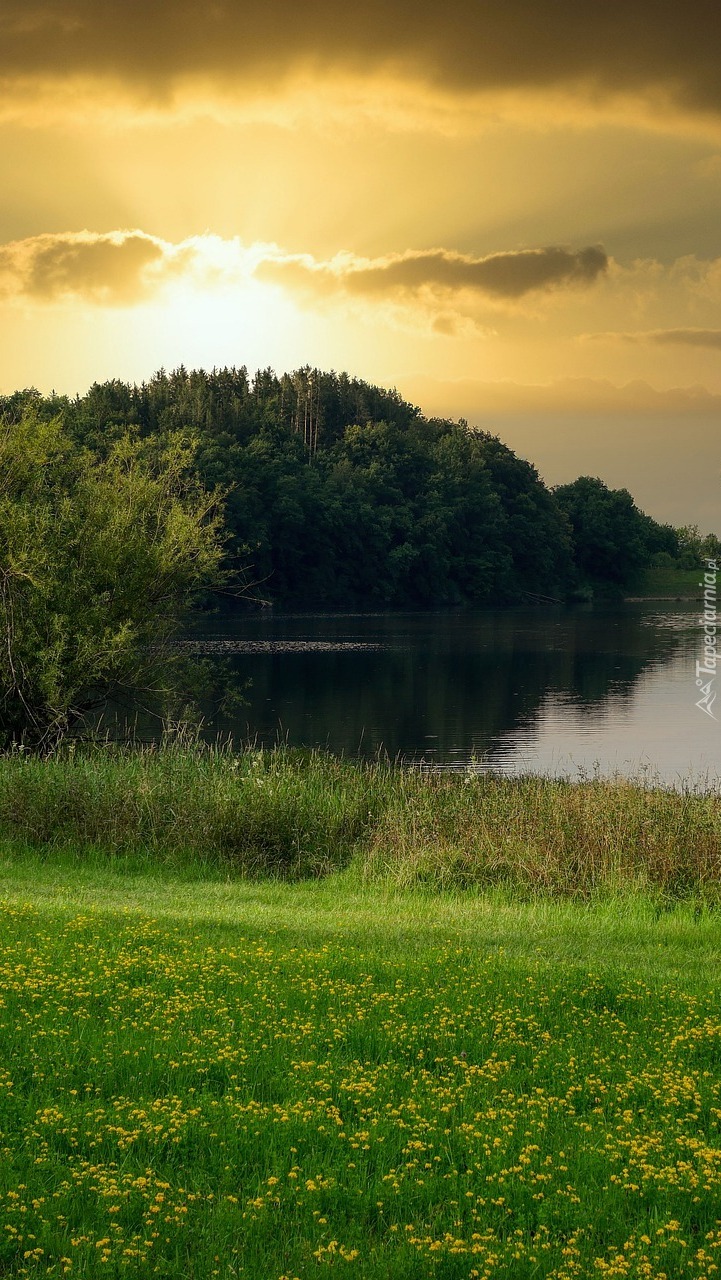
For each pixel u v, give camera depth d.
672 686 51.34
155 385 157.75
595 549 166.50
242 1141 6.70
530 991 10.09
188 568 29.88
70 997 9.17
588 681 53.09
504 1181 6.24
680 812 17.62
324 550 124.62
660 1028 9.15
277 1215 5.84
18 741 26.83
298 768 21.64
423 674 55.81
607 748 35.16
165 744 24.80
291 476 123.75
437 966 10.95
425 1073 7.86
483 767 31.42
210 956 10.84
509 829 17.58
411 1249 5.53
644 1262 5.45
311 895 15.57
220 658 63.16
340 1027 8.72
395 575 130.88
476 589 140.38
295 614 111.81
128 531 28.75
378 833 17.94
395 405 194.12
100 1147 6.59
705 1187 6.22
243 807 18.17
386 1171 6.48
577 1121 7.18
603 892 15.52
